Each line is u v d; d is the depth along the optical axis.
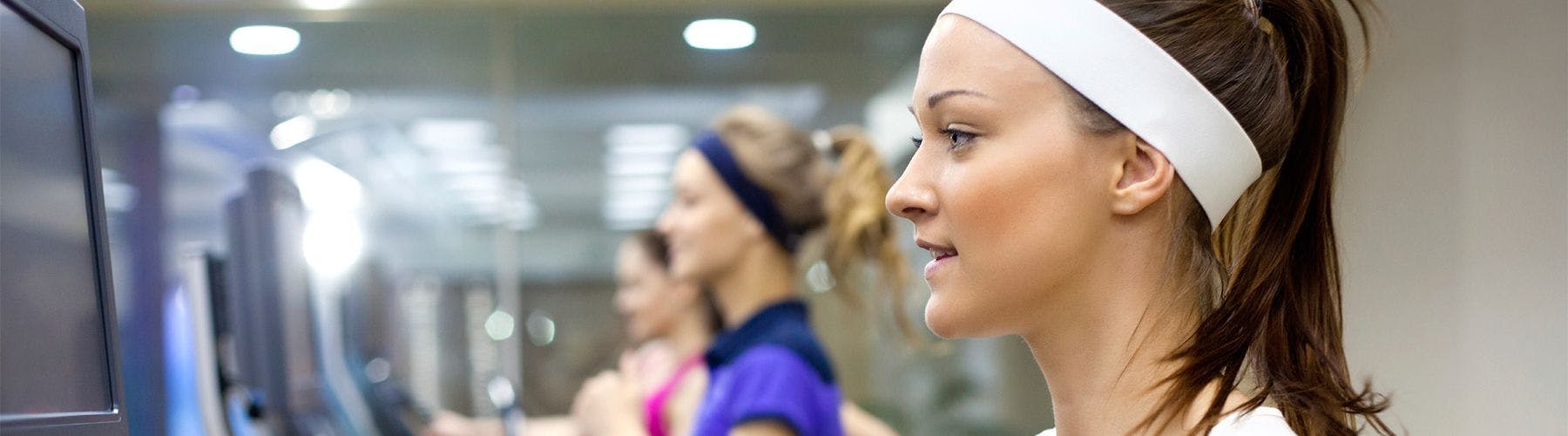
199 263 1.72
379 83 3.20
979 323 0.80
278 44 3.17
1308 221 0.85
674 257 1.94
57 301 0.72
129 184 3.08
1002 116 0.78
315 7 3.19
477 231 3.18
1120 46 0.77
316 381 2.19
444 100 3.22
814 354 1.80
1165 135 0.77
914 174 0.82
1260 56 0.81
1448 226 2.05
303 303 2.16
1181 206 0.80
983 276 0.79
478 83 3.24
